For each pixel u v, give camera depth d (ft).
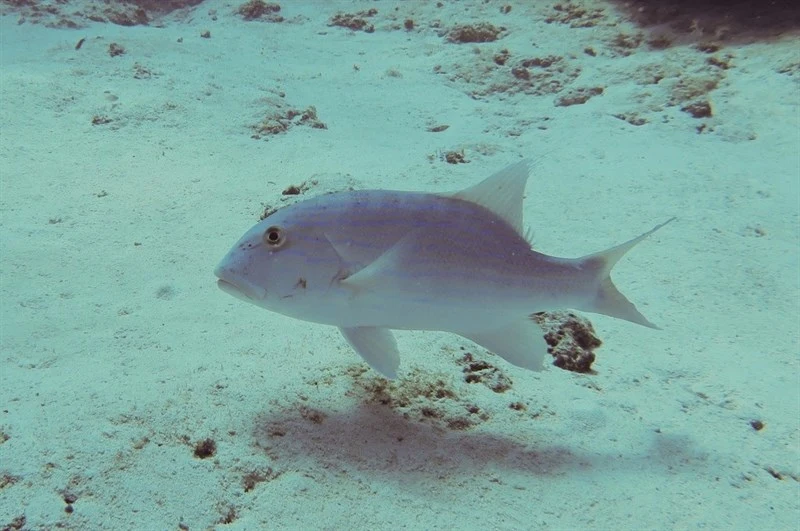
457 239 3.20
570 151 7.20
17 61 8.64
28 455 3.08
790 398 3.89
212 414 3.35
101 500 2.99
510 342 3.31
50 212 4.93
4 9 11.63
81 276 4.34
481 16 12.84
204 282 4.36
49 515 2.93
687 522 3.18
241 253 3.16
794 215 5.82
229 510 3.05
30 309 4.02
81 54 9.00
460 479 3.25
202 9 14.12
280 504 3.08
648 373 4.00
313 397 3.50
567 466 3.36
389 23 13.08
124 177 5.65
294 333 3.90
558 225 5.52
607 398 3.76
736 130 7.57
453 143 7.50
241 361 3.67
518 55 10.30
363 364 3.69
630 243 3.36
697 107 7.98
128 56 9.19
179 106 7.27
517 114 8.68
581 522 3.14
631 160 6.94
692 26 10.55
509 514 3.14
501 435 3.47
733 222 5.67
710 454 3.51
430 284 3.18
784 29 9.87
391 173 6.28
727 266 4.97
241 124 7.12
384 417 3.46
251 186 5.71
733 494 3.33
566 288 3.33
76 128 6.52
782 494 3.35
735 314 4.53
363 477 3.21
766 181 6.46
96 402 3.34
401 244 3.14
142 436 3.22
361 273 3.11
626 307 3.40
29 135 6.21
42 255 4.49
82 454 3.11
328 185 5.47
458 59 10.46
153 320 3.99
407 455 3.31
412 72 10.28
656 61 9.46
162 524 2.96
